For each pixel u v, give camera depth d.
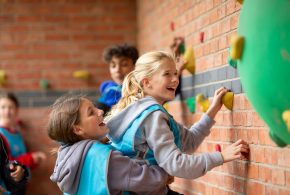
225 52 2.34
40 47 4.25
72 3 4.29
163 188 2.13
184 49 2.98
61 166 2.03
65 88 4.26
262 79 1.48
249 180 2.11
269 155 1.95
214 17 2.48
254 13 1.53
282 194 1.86
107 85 3.12
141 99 2.10
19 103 4.21
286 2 1.45
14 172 2.33
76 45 4.28
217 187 2.46
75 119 2.05
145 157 2.04
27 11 4.25
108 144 2.20
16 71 4.23
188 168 1.91
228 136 2.30
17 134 4.04
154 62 2.16
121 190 2.01
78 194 2.03
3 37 4.23
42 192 4.16
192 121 2.80
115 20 4.33
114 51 3.06
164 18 3.46
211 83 2.51
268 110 1.52
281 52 1.43
